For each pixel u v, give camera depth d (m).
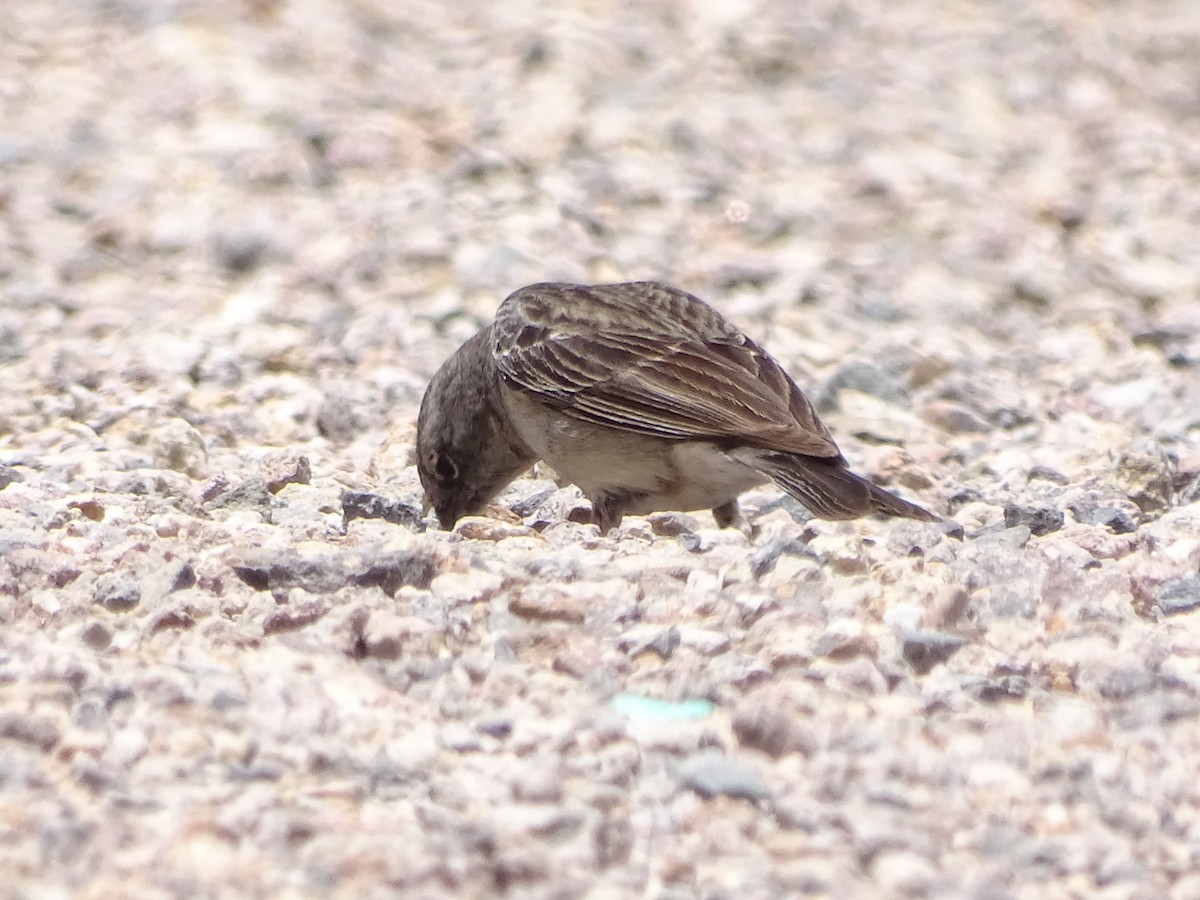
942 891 7.45
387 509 13.16
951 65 32.66
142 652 9.52
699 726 8.88
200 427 16.80
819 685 9.28
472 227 22.94
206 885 7.26
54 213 23.83
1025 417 18.02
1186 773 8.59
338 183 24.95
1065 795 8.35
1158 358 20.22
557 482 15.14
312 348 19.48
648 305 13.49
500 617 10.19
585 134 27.03
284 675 9.12
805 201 25.25
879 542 12.07
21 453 15.21
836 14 34.81
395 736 8.63
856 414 17.91
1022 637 10.02
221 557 10.65
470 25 32.66
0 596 10.21
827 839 7.85
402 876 7.34
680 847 7.85
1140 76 33.81
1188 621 10.42
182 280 21.88
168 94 27.75
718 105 29.20
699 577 10.72
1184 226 25.55
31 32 30.64
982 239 24.44
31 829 7.66
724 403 12.50
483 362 13.72
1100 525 13.02
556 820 7.81
